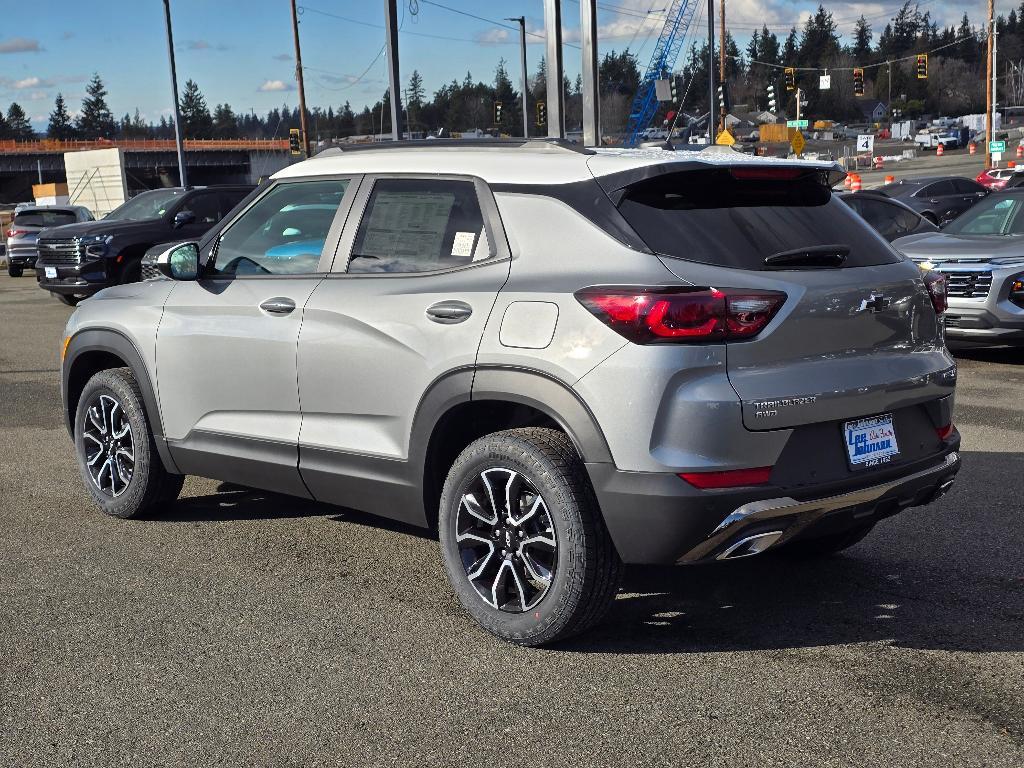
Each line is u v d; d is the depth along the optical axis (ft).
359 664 12.22
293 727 10.76
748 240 11.99
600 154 12.98
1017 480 19.80
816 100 599.16
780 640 12.76
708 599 14.15
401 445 13.65
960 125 433.48
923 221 47.14
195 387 16.26
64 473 21.59
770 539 11.69
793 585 14.64
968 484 19.62
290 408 15.01
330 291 14.47
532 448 12.05
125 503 17.80
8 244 88.48
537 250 12.53
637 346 11.34
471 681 11.74
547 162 13.12
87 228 54.44
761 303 11.39
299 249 15.24
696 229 11.93
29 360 39.58
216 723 10.87
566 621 12.12
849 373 12.05
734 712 10.92
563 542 11.89
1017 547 16.07
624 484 11.45
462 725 10.74
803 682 11.59
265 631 13.21
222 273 16.24
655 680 11.69
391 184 14.38
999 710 10.87
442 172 13.85
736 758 10.00
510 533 12.58
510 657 12.35
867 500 12.17
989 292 31.73
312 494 15.17
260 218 15.92
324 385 14.44
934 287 13.44
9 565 15.83
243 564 15.78
